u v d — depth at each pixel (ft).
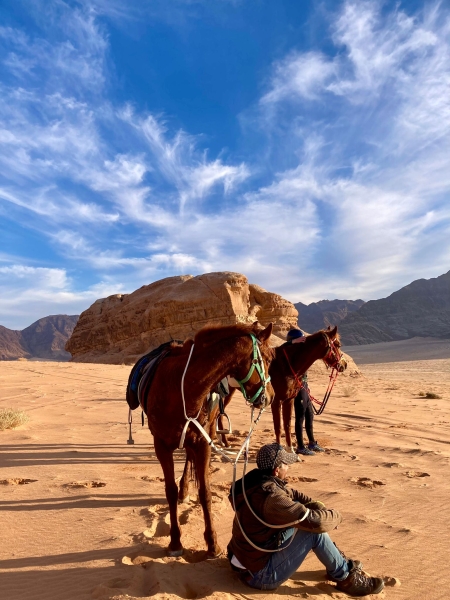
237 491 15.31
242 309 193.36
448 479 27.30
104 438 38.29
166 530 19.53
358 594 14.74
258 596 14.29
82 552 17.29
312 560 17.07
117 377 95.35
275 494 14.35
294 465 29.96
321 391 88.99
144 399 18.69
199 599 13.67
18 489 24.79
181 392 16.83
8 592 14.49
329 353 31.01
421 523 20.52
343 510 21.97
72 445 35.45
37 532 19.16
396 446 36.60
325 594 14.65
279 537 14.47
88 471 28.22
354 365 149.79
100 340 219.61
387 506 22.62
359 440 39.06
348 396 79.61
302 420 33.37
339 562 14.66
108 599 13.50
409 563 16.87
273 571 14.38
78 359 213.46
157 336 190.39
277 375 30.30
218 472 28.09
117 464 30.01
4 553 17.30
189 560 16.88
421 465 30.55
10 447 34.58
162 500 22.93
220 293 190.08
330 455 33.09
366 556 17.39
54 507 22.03
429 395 82.07
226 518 20.76
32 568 16.07
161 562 16.05
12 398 63.16
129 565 16.11
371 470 28.96
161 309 191.01
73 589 14.55
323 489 25.05
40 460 30.83
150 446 35.42
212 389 17.72
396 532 19.47
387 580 15.53
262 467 15.29
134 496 23.61
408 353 430.61
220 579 15.26
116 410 53.72
